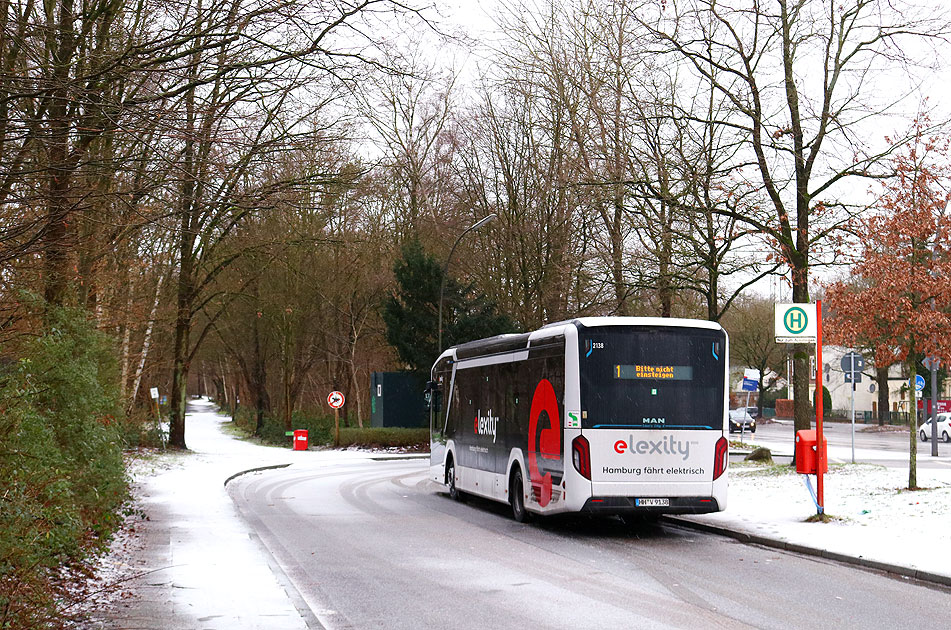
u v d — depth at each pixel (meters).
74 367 11.80
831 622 8.62
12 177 9.05
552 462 15.79
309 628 8.28
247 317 54.44
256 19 9.21
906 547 12.39
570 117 36.50
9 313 10.79
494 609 9.31
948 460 31.11
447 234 48.59
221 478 27.33
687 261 26.66
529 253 45.78
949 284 16.69
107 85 9.88
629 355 15.31
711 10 24.20
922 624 8.55
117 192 9.62
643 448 15.18
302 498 22.91
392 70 10.19
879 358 17.58
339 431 49.25
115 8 10.77
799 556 12.80
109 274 19.78
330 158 12.06
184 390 41.16
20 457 8.45
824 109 23.55
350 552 13.48
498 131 44.59
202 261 38.41
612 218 32.19
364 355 59.41
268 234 34.88
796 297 23.75
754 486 20.72
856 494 17.80
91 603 9.15
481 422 20.06
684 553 13.30
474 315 46.16
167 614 8.72
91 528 12.55
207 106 9.77
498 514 19.20
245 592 9.83
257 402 58.44
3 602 7.07
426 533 15.83
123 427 15.89
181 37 9.21
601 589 10.42
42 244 9.68
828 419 81.44
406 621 8.77
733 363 83.00
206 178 10.04
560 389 15.58
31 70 9.12
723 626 8.48
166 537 14.22
